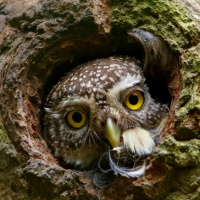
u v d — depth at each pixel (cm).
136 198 373
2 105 431
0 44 474
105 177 435
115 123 453
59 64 511
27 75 468
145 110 477
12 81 444
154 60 471
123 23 473
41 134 481
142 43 467
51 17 475
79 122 478
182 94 395
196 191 357
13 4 505
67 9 471
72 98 471
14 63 454
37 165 389
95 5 475
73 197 380
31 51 465
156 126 476
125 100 472
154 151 373
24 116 434
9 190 400
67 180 383
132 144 443
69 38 484
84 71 491
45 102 504
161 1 457
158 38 454
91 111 464
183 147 364
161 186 367
